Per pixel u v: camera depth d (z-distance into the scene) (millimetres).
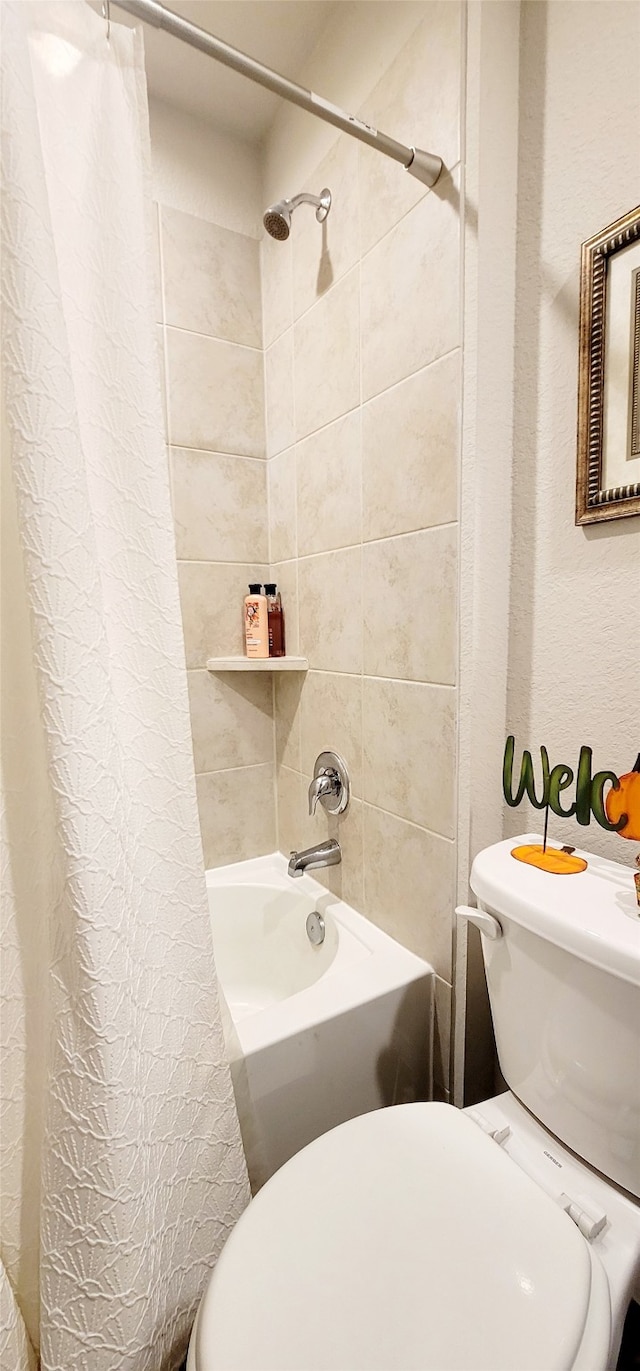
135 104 682
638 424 768
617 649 827
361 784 1271
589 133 807
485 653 971
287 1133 948
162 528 708
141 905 691
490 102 864
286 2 1157
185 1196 714
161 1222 672
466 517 934
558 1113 731
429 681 1031
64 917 596
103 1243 603
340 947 1208
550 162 866
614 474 801
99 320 667
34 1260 667
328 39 1202
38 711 624
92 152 659
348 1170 702
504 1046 807
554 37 843
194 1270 723
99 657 601
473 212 874
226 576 1580
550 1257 595
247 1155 906
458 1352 524
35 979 649
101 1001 594
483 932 819
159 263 1405
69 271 647
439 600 991
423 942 1104
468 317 896
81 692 582
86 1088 597
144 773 711
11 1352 586
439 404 953
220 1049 766
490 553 957
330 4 1159
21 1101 652
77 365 655
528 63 884
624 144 766
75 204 651
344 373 1215
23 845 640
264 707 1685
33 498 556
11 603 617
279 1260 609
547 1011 719
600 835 869
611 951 619
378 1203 660
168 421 1451
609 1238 642
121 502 687
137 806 705
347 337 1193
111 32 666
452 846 1009
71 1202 602
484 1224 631
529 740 977
